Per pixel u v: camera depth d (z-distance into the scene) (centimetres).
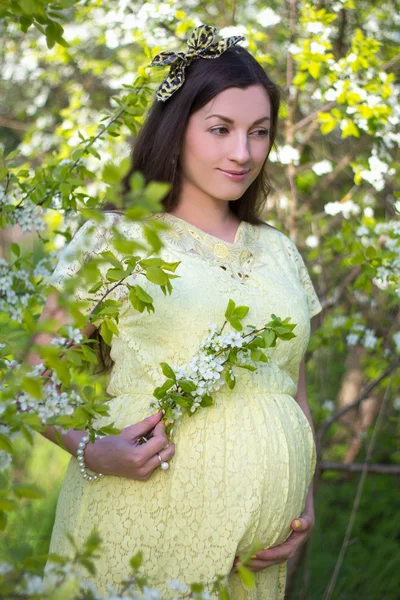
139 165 191
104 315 146
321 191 346
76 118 343
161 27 299
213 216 188
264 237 200
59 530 176
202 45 179
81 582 120
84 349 135
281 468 170
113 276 142
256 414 171
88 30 337
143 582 121
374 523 370
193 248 178
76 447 170
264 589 179
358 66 276
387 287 292
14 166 189
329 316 348
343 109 292
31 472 388
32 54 362
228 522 163
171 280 170
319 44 274
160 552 163
